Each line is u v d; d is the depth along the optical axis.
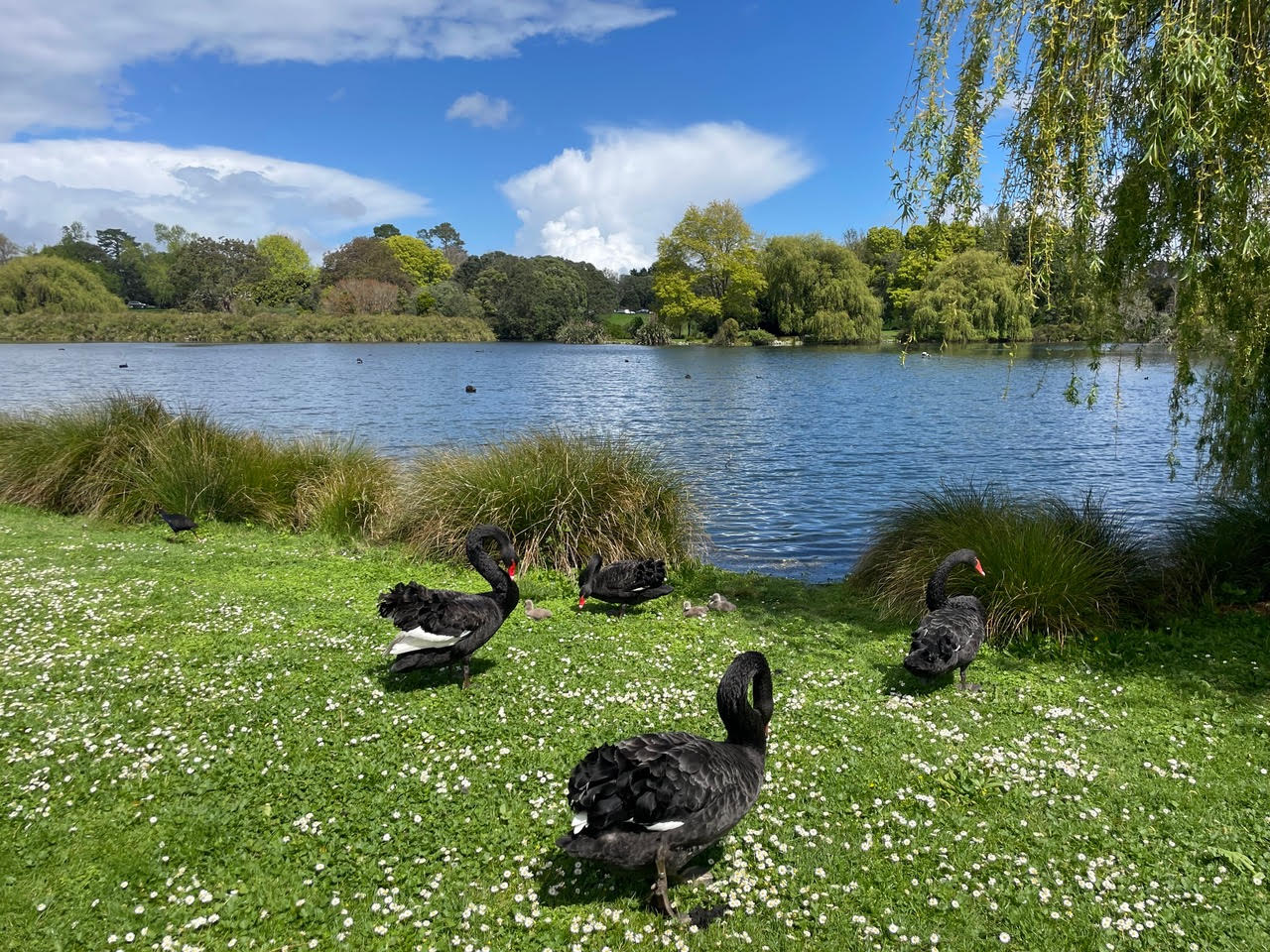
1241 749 4.05
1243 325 4.87
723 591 6.53
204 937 2.86
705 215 50.78
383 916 2.95
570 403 21.50
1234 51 4.32
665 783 2.78
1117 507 9.70
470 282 79.44
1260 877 3.22
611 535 6.92
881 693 4.62
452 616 4.33
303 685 4.52
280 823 3.47
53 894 3.05
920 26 4.79
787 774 3.81
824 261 49.72
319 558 6.95
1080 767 3.89
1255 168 4.31
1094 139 4.47
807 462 12.76
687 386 26.45
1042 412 19.38
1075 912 3.02
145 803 3.57
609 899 3.07
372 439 14.59
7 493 8.29
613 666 4.85
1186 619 5.48
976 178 4.79
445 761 3.84
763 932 2.90
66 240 72.62
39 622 5.21
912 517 6.45
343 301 61.38
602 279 76.00
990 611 5.37
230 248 63.28
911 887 3.16
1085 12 4.41
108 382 24.53
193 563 6.62
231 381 26.56
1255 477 5.78
